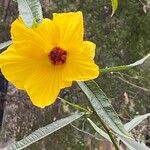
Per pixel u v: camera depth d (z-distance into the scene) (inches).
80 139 21.5
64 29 8.1
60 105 21.4
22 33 8.1
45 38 8.2
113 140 9.4
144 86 21.9
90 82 8.3
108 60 21.9
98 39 22.0
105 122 8.3
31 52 8.3
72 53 8.2
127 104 21.8
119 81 21.8
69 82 8.2
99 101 8.3
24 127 22.0
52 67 8.3
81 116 8.9
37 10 7.2
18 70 8.3
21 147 8.5
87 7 22.1
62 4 22.1
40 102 8.2
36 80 8.3
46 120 21.6
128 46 22.1
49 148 21.6
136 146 9.5
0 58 8.2
